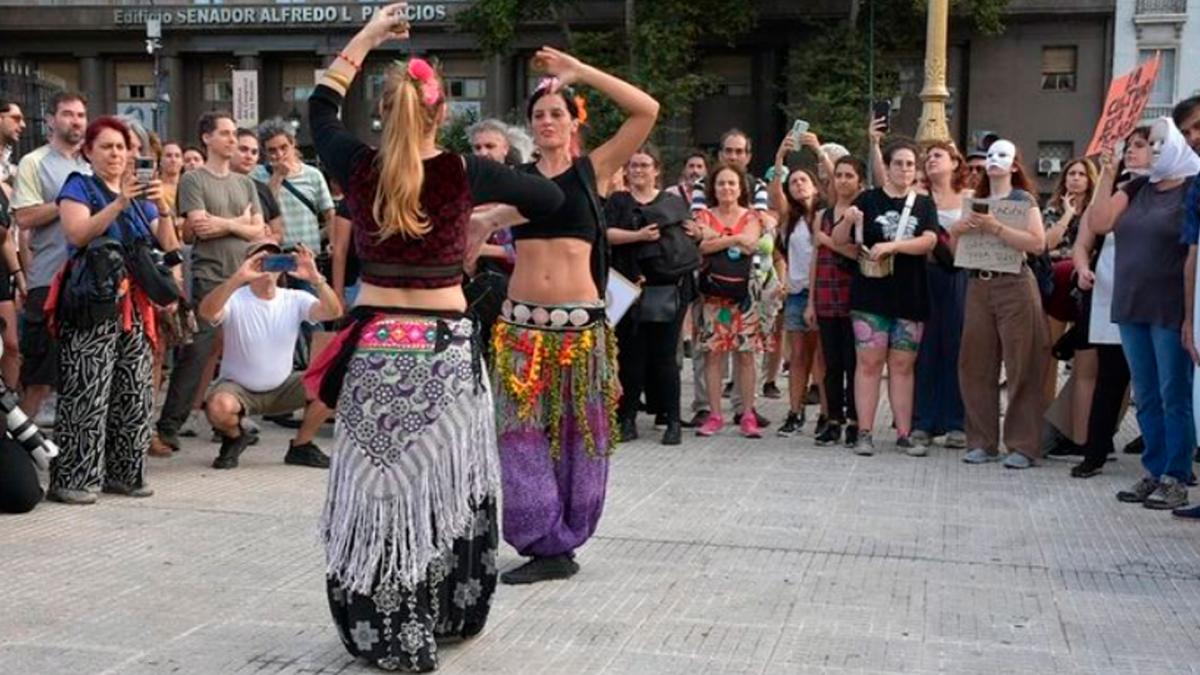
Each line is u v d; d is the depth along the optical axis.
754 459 7.99
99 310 6.38
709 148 37.53
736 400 9.63
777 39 36.34
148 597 4.85
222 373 7.48
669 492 6.92
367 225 3.94
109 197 6.53
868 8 34.34
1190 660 4.23
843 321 8.46
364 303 4.00
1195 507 6.43
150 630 4.45
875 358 8.14
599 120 30.25
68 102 7.44
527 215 4.18
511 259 6.88
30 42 39.06
